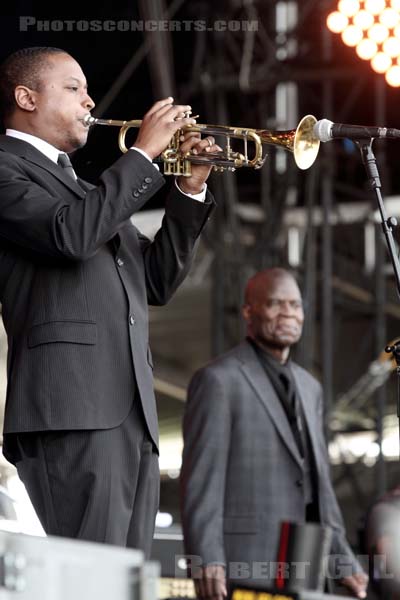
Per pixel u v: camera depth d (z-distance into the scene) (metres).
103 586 6.88
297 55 28.47
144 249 11.84
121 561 7.00
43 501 10.57
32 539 6.71
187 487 14.51
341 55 28.42
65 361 10.61
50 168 11.24
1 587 6.48
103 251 11.11
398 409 12.41
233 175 29.31
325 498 14.84
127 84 28.14
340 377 36.16
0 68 11.70
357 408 33.62
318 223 32.25
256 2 28.56
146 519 10.90
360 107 29.95
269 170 29.58
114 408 10.69
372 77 28.52
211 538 14.16
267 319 15.58
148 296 11.77
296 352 28.73
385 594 12.38
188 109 11.26
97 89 28.33
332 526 14.75
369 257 32.69
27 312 10.85
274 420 14.84
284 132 11.98
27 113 11.52
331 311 30.17
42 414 10.49
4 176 10.88
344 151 30.48
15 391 10.62
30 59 11.62
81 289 10.84
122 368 10.82
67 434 10.56
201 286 33.28
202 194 11.69
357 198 32.19
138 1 26.89
